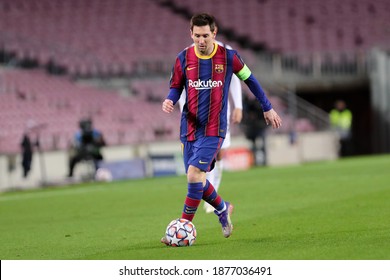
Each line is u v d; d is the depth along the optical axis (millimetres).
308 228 33500
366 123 134000
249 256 26172
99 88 110438
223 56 28922
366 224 33656
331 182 59250
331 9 135875
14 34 113500
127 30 122875
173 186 65625
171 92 29266
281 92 116312
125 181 79750
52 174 83562
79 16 122625
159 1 132500
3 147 86812
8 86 100500
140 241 32125
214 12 132500
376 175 64375
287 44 128750
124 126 100688
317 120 112750
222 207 29906
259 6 134250
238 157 93125
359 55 121500
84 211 48156
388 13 137875
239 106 40938
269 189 56188
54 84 105688
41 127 93000
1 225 42719
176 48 121375
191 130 29016
